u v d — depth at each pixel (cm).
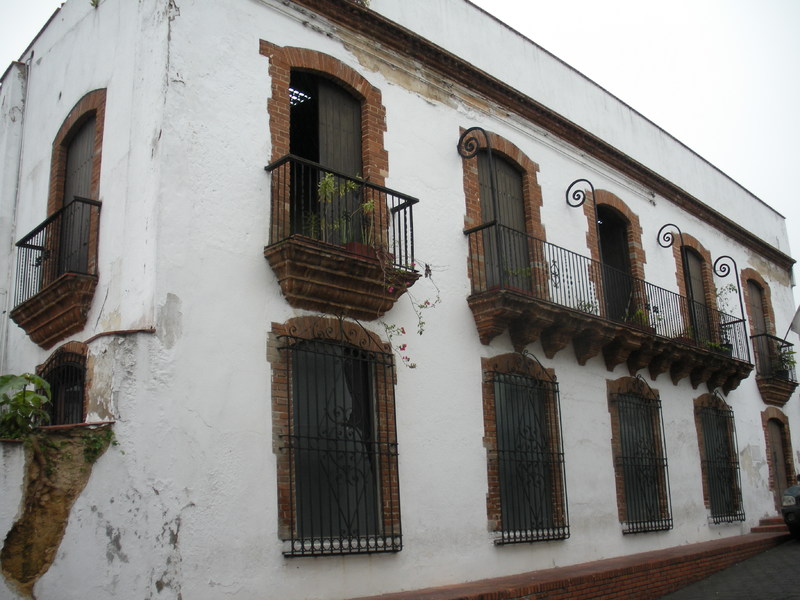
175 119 913
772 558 1536
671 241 1720
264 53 1038
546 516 1262
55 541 734
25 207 1249
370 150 1148
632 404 1512
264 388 923
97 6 1116
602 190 1612
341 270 992
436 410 1122
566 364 1367
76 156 1136
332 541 938
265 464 902
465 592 987
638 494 1464
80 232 1017
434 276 1181
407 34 1230
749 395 1956
